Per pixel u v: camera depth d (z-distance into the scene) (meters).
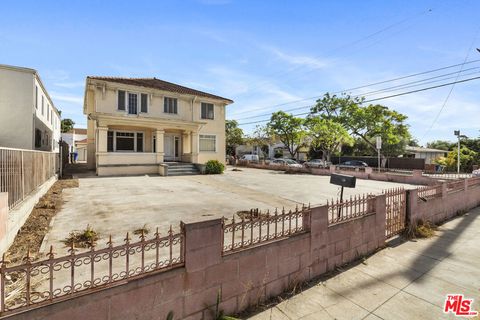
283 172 22.67
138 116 17.64
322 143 25.67
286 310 3.22
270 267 3.44
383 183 16.31
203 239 2.84
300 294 3.58
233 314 3.11
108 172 16.06
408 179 16.41
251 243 3.31
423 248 5.32
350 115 31.20
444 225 7.12
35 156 7.26
